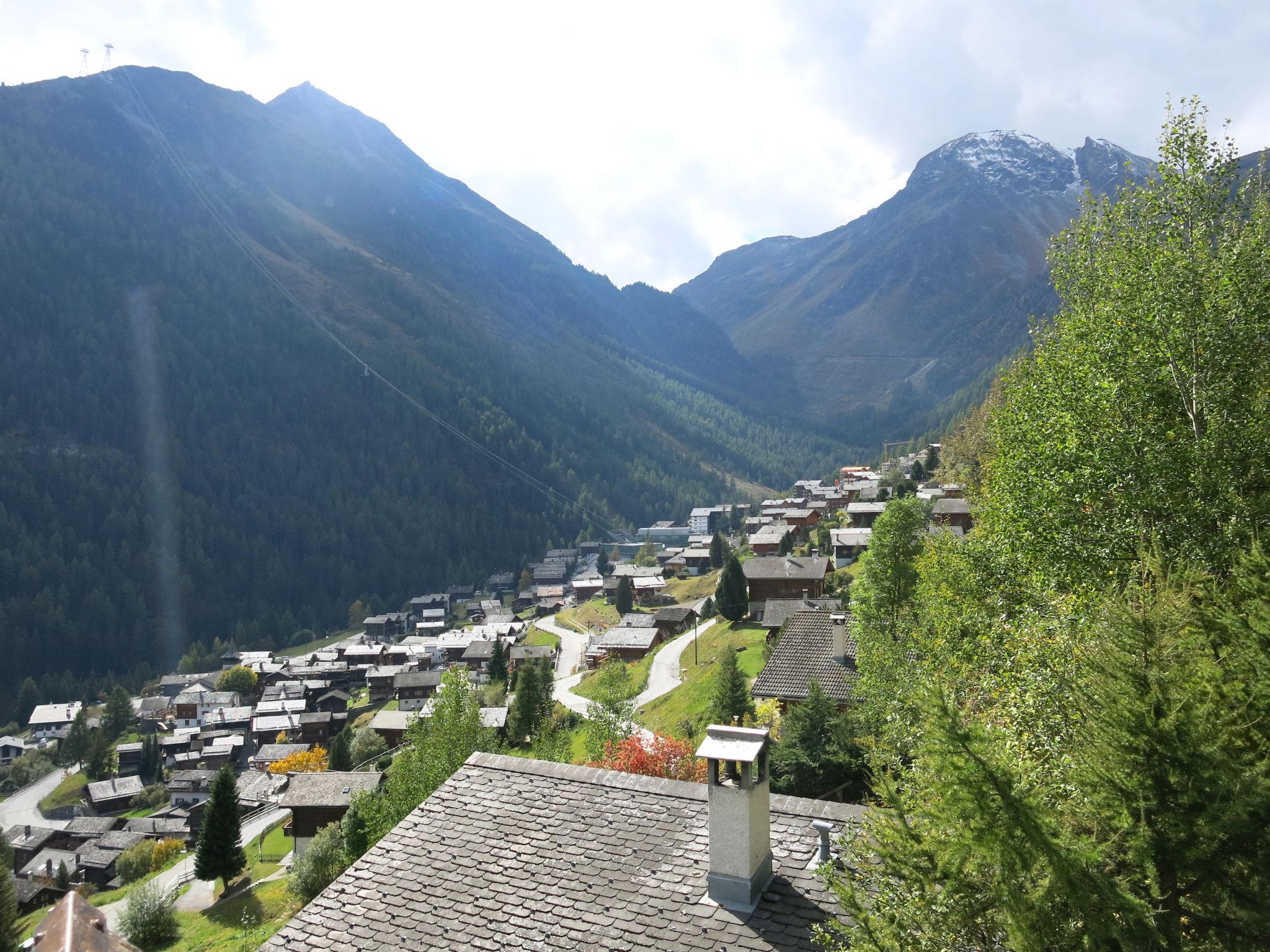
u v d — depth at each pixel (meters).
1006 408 31.55
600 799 14.77
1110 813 9.09
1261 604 11.80
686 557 172.75
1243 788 8.45
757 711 45.31
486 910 12.59
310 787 55.22
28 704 160.12
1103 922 7.91
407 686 132.50
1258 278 23.91
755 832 12.03
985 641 25.97
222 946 38.75
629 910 12.12
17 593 189.12
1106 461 23.91
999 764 9.08
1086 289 30.45
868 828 10.70
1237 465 22.20
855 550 101.00
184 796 108.44
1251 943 8.17
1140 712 8.90
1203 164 27.06
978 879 8.98
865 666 38.41
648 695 75.31
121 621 190.75
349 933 12.52
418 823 14.85
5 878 33.09
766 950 11.09
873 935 9.23
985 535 32.47
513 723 70.00
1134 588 12.13
